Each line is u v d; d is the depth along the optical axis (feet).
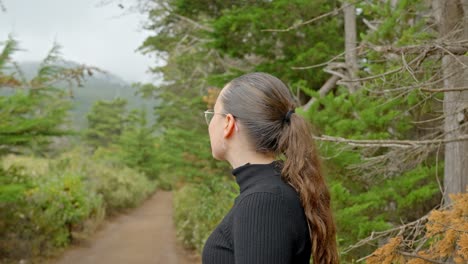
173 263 29.12
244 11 23.59
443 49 7.94
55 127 22.71
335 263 4.43
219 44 24.22
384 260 7.44
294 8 21.91
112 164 73.97
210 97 34.45
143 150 98.22
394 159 12.72
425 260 7.19
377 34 13.94
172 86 59.98
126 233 40.63
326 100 14.32
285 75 24.47
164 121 71.10
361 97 13.80
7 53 20.39
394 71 8.54
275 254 3.73
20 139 20.43
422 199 13.73
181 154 41.55
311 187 4.21
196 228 31.68
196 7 28.66
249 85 4.56
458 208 7.20
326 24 23.81
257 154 4.52
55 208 29.45
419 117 14.38
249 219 3.83
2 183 21.84
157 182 99.14
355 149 13.74
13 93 20.89
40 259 26.81
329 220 4.37
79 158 53.47
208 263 4.16
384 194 13.56
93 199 41.06
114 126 126.52
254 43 24.00
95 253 31.07
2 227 25.09
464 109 10.55
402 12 14.05
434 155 15.65
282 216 3.88
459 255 6.75
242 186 4.37
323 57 23.65
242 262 3.70
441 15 11.50
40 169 37.70
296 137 4.41
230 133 4.58
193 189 44.57
